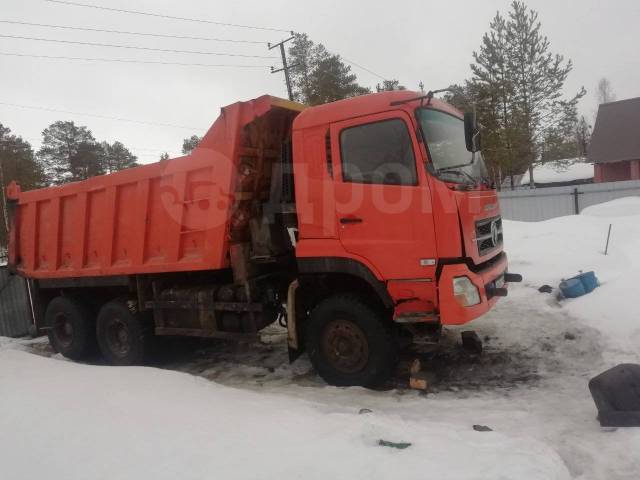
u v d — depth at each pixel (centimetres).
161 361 710
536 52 2461
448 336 659
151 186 620
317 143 511
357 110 491
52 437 340
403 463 299
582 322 627
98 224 682
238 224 568
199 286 619
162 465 299
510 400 462
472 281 458
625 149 2783
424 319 471
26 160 3153
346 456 309
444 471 288
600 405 380
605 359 526
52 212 737
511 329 658
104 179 661
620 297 644
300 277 540
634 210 1251
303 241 521
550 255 966
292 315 541
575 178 3250
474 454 312
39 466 305
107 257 676
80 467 301
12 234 801
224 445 325
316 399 488
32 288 812
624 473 314
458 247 453
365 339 502
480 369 552
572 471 324
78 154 3703
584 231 1107
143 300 658
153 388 450
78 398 412
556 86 2467
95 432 346
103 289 741
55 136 3703
